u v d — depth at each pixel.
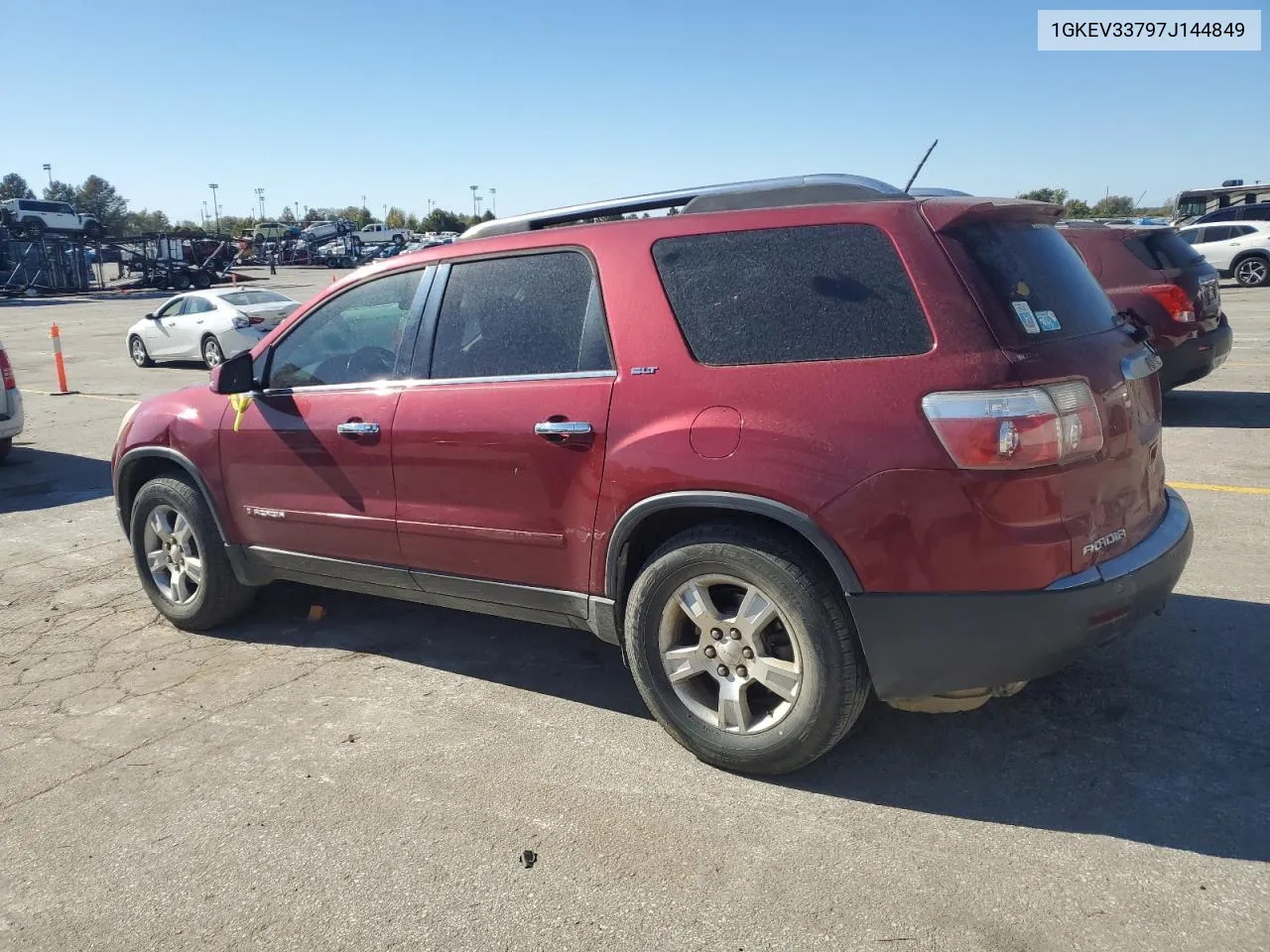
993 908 2.65
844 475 2.99
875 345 3.05
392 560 4.15
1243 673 3.92
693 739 3.44
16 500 8.20
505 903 2.79
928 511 2.92
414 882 2.91
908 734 3.60
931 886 2.76
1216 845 2.87
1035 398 2.89
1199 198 30.44
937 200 3.18
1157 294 8.39
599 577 3.55
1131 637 4.29
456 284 3.99
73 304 36.88
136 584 5.85
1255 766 3.28
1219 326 8.82
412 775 3.50
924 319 3.01
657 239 3.50
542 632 4.83
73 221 44.06
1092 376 3.08
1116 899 2.66
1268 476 6.93
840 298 3.14
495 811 3.25
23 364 19.00
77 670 4.58
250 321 16.78
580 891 2.83
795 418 3.08
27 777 3.61
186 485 4.85
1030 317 3.05
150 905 2.87
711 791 3.31
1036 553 2.90
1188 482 6.86
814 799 3.23
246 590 4.96
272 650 4.74
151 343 18.03
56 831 3.26
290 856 3.06
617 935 2.63
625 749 3.63
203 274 45.59
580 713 3.94
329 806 3.32
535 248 3.79
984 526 2.89
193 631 5.03
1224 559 5.23
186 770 3.62
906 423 2.94
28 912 2.86
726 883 2.83
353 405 4.17
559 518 3.60
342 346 4.34
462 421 3.78
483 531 3.80
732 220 3.39
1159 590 3.21
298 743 3.78
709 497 3.19
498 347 3.82
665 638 3.45
